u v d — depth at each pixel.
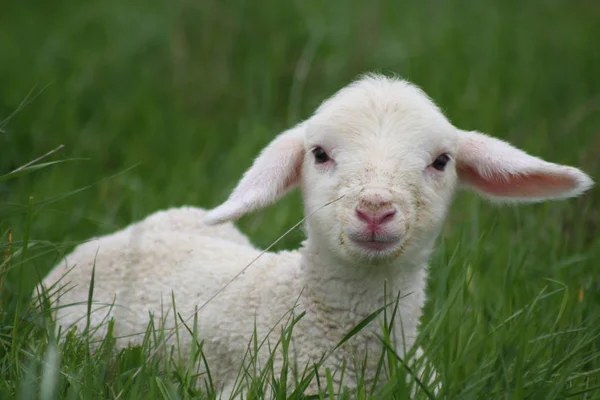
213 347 7.07
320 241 6.64
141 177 11.48
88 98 13.39
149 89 13.40
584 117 12.40
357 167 6.33
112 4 16.77
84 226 9.73
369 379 6.74
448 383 5.86
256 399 5.95
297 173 7.25
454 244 8.80
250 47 13.84
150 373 6.12
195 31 14.06
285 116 12.70
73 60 14.48
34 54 15.05
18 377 5.98
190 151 12.05
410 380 6.00
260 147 11.41
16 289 7.55
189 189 10.62
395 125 6.51
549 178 7.02
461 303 7.14
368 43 13.88
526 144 11.52
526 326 6.68
